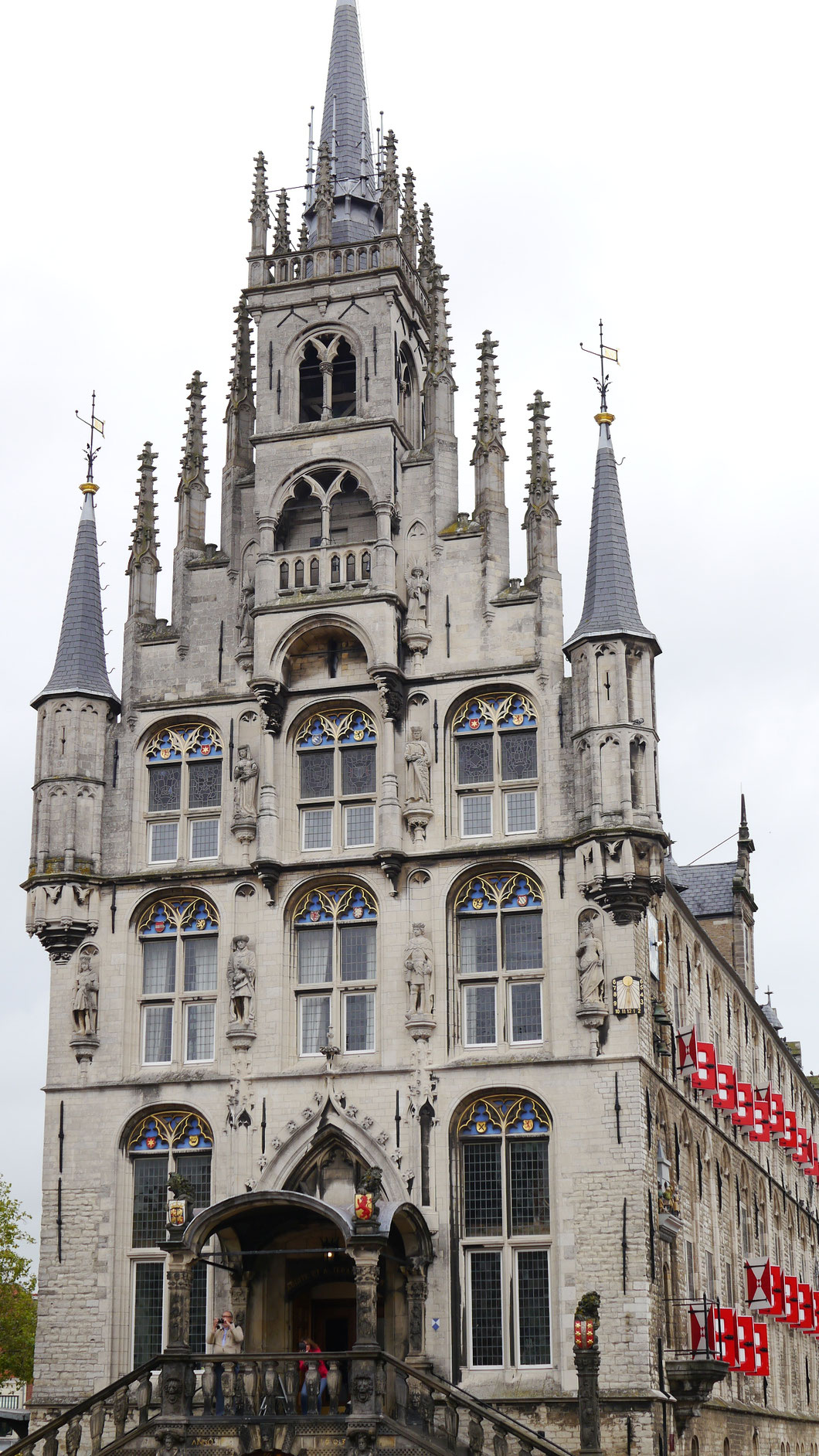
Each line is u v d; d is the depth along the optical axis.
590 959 46.56
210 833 51.56
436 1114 46.88
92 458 55.72
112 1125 49.19
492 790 49.44
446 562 51.28
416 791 49.34
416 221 57.62
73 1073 49.94
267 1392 41.84
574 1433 43.84
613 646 48.25
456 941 48.69
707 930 75.56
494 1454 42.69
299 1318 48.06
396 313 53.69
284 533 53.00
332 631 51.22
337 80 60.41
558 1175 45.66
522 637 50.12
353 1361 41.09
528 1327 45.53
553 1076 46.34
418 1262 45.62
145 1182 49.16
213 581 53.28
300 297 54.09
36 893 51.28
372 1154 46.84
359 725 51.09
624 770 47.28
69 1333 47.91
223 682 52.25
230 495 53.81
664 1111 49.56
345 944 49.56
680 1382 45.12
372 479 51.88
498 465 52.00
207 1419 41.59
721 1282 57.22
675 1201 49.31
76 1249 48.50
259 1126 47.94
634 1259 44.47
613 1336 44.09
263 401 53.47
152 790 52.34
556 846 48.06
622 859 46.66
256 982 49.25
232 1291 46.97
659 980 50.59
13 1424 71.25
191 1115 49.16
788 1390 69.94
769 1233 69.38
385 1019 48.06
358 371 53.00
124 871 51.34
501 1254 46.16
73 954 50.97
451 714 50.19
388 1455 40.28
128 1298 48.34
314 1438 40.88
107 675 53.25
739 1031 66.94
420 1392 41.75
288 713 51.25
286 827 50.53
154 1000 50.47
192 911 50.91
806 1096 85.19
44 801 51.78
